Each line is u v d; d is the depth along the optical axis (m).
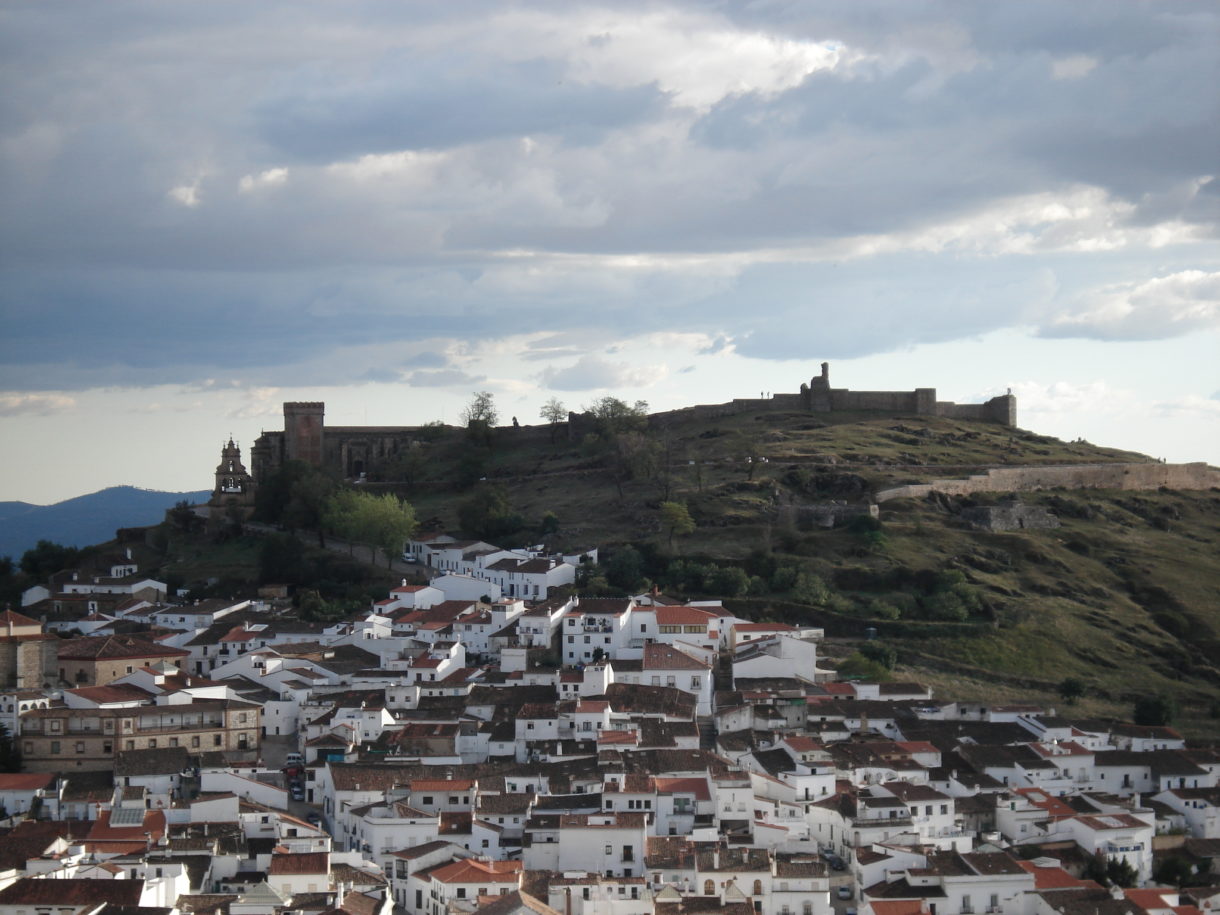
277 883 192.12
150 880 184.25
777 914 199.25
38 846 198.00
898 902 196.12
